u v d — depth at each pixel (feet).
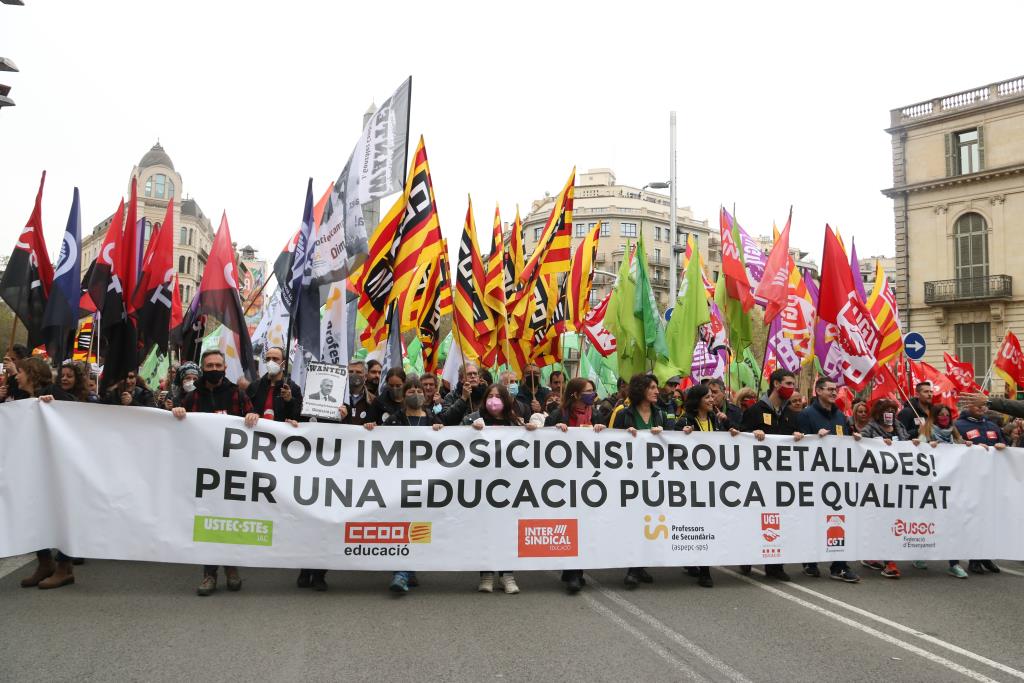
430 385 28.99
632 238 274.36
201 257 251.19
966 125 123.95
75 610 19.30
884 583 25.09
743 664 16.24
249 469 21.79
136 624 18.19
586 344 54.44
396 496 22.31
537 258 39.65
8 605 19.67
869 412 28.40
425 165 32.71
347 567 21.84
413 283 36.06
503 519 22.76
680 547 23.71
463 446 22.91
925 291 127.03
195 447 21.66
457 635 17.89
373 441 22.56
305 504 21.90
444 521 22.45
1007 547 26.96
